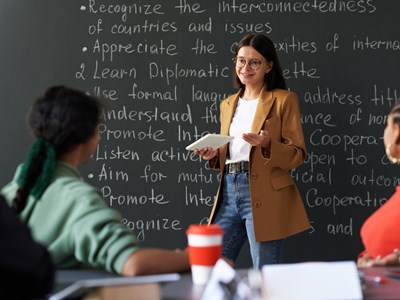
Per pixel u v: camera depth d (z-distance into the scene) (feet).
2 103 13.10
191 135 13.19
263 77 11.85
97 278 5.30
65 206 5.62
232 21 13.20
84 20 13.23
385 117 13.09
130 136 13.19
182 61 13.20
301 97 13.16
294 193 11.66
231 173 11.50
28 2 13.20
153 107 13.19
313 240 13.03
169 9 13.23
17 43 13.16
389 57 13.10
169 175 13.17
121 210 13.15
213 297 4.38
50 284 4.24
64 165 5.94
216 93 13.19
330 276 4.42
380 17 13.10
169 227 13.10
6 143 13.04
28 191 5.74
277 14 13.16
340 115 13.10
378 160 13.05
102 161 13.16
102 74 13.21
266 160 11.28
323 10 13.15
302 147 11.42
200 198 13.12
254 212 11.19
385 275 5.51
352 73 13.10
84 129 5.92
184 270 5.64
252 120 11.55
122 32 13.24
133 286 4.13
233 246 11.73
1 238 4.00
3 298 4.04
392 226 6.19
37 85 13.15
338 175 13.10
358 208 13.05
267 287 4.37
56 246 5.57
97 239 5.38
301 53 13.15
